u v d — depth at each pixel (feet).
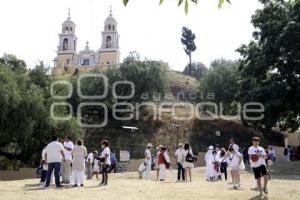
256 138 48.83
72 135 137.39
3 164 145.89
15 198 43.80
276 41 121.39
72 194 47.55
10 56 147.64
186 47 433.07
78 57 390.21
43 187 54.60
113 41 379.14
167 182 65.46
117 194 48.32
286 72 126.21
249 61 135.44
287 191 53.72
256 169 48.42
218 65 287.28
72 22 396.78
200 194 49.39
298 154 149.79
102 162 59.93
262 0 133.39
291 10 125.49
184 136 217.15
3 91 115.44
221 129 224.94
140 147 204.13
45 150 55.83
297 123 149.28
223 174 84.64
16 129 119.55
